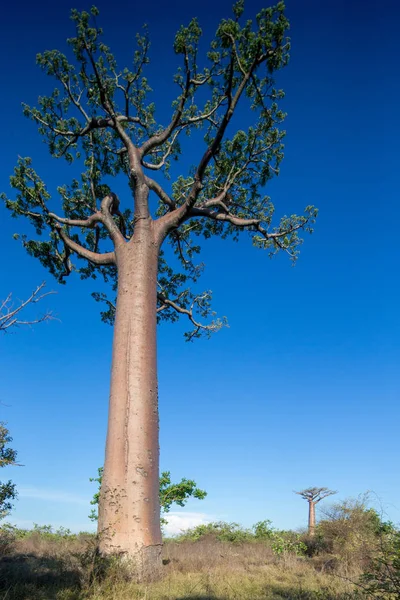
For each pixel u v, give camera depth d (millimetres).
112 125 13062
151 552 8539
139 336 10070
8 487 7918
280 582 8297
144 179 11766
